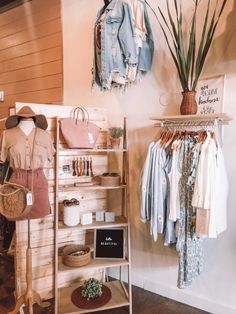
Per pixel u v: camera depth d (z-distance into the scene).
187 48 2.40
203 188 1.93
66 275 2.64
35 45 3.69
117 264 2.41
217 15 2.25
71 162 2.59
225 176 2.05
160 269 2.68
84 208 2.72
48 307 2.41
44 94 3.66
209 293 2.41
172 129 2.39
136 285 2.83
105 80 2.33
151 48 2.54
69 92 3.39
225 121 2.19
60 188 2.41
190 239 2.12
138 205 2.79
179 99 2.51
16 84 3.98
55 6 3.43
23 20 3.78
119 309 2.44
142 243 2.78
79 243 2.73
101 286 2.58
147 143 2.73
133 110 2.81
